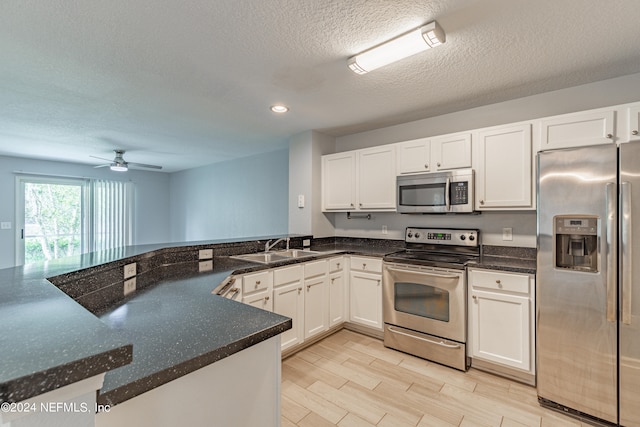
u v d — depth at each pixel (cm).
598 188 176
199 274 204
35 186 552
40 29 159
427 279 257
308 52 186
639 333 166
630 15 152
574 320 185
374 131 359
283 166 483
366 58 183
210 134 382
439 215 312
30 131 362
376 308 296
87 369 53
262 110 290
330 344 290
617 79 222
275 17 153
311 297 283
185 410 83
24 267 151
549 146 223
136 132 371
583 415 184
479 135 257
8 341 59
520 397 206
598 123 203
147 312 123
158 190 718
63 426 52
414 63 201
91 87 235
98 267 159
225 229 590
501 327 226
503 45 180
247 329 103
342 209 351
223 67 204
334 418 186
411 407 196
